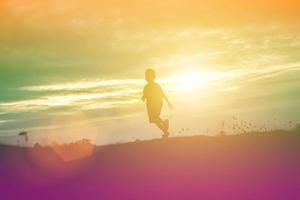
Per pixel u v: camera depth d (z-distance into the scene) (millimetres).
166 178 11438
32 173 12672
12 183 11680
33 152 15141
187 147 14875
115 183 11219
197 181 10969
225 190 10086
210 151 14164
